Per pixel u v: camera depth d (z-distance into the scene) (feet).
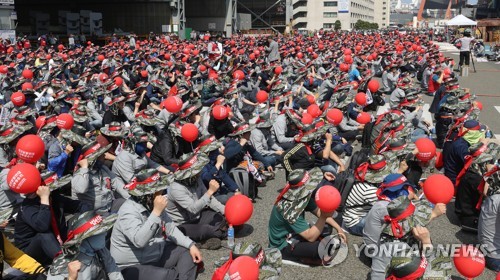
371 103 48.85
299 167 23.07
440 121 34.19
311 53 93.15
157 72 65.46
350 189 20.27
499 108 53.16
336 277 17.72
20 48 111.45
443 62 70.74
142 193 15.16
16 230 16.71
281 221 17.15
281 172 31.17
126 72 67.31
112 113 34.83
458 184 21.63
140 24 234.99
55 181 17.03
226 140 28.73
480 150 21.07
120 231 15.58
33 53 90.74
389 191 17.12
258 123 30.48
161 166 25.25
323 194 14.48
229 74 62.44
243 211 15.34
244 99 47.06
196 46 119.14
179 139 26.73
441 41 211.00
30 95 39.83
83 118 33.17
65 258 12.68
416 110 36.65
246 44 132.67
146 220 15.56
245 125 26.00
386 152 21.22
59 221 17.83
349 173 20.53
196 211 19.27
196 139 26.35
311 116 29.43
